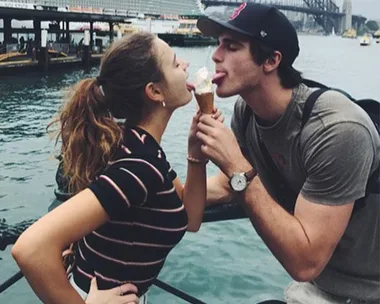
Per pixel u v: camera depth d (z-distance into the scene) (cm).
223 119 210
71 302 154
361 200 214
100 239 169
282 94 215
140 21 6050
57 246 149
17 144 1416
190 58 4503
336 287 236
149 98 173
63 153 175
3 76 3006
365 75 3847
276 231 204
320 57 6047
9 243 223
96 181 159
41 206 895
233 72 211
